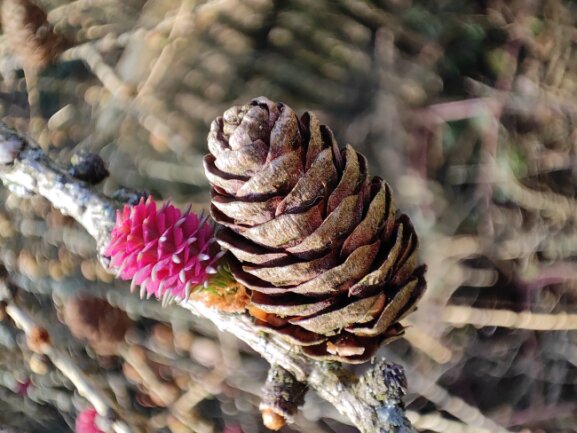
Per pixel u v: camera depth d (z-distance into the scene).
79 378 0.13
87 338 0.17
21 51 0.17
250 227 0.07
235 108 0.07
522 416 0.17
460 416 0.16
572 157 0.19
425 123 0.19
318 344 0.08
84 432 0.14
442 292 0.17
